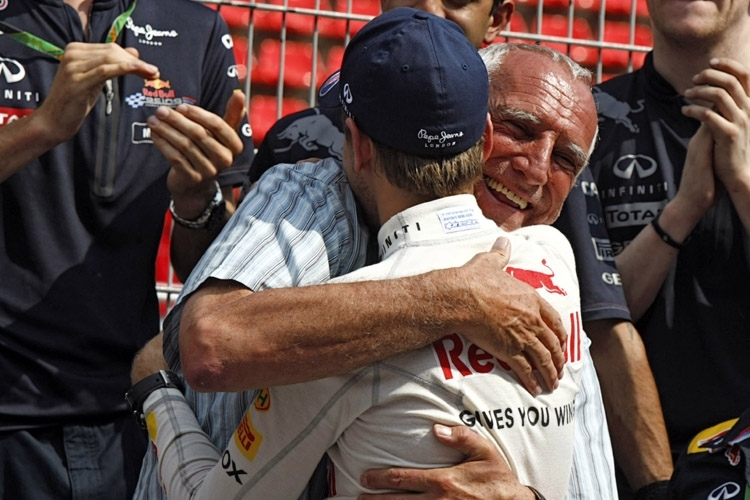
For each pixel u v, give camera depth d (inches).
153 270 248.7
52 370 230.2
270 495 151.7
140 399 180.4
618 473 255.3
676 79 277.3
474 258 151.2
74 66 221.8
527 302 148.6
